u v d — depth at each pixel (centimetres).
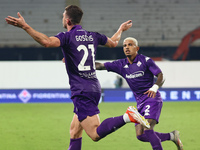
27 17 9081
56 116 4331
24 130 3228
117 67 2048
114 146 2461
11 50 8300
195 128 3303
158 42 8544
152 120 1905
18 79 6794
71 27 1556
